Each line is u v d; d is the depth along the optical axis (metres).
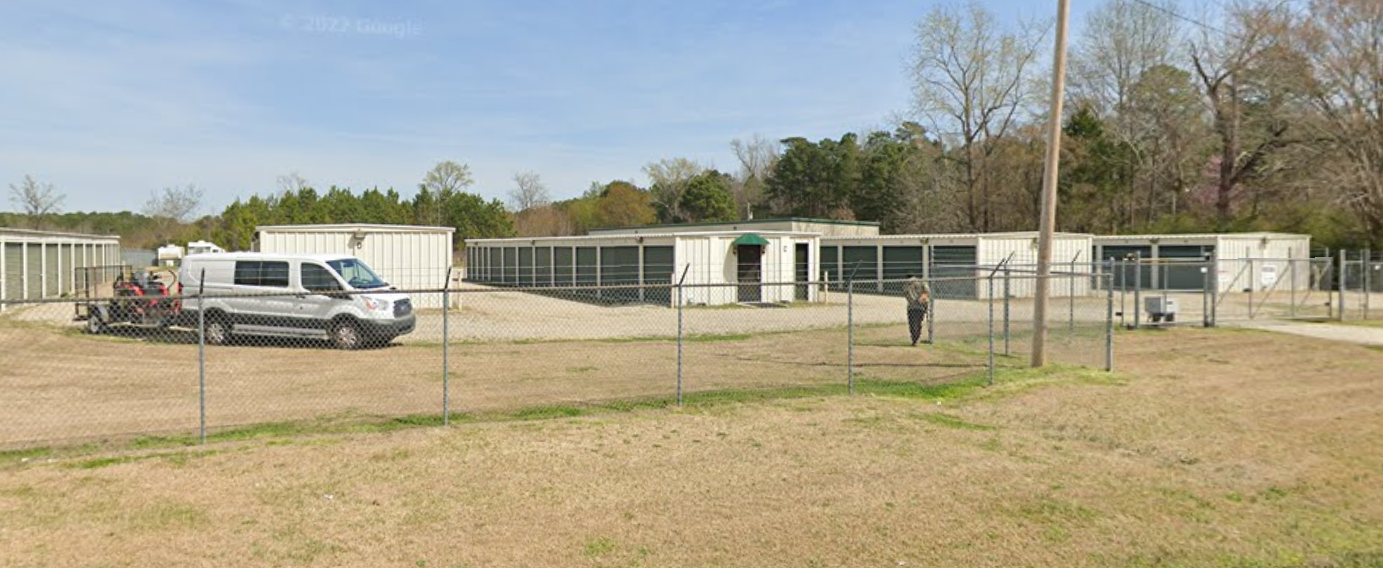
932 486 7.20
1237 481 7.52
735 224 44.31
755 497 6.82
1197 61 46.91
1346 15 37.84
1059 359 15.22
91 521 5.98
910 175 61.62
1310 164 41.41
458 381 12.20
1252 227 44.38
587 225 83.25
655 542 5.80
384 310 15.33
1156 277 34.84
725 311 26.39
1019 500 6.85
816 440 8.75
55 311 23.11
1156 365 14.53
